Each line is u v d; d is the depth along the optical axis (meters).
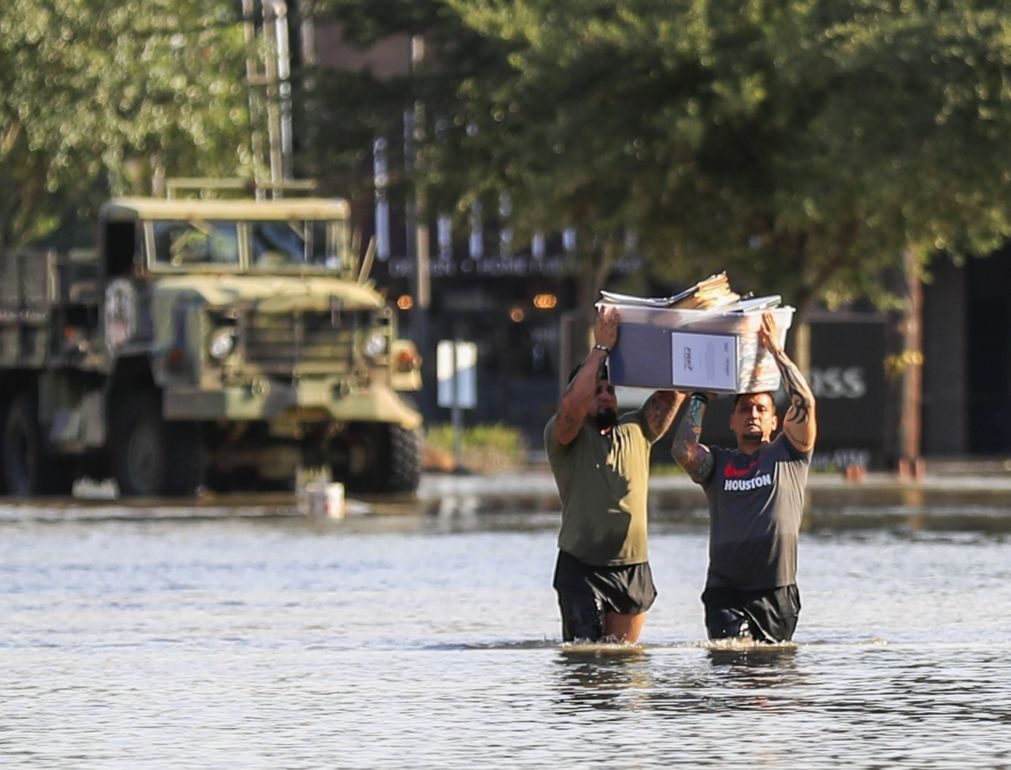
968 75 83.62
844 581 45.88
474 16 93.62
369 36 106.62
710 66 88.06
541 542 58.06
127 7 112.19
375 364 80.19
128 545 57.38
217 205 82.31
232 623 38.66
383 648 34.38
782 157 89.38
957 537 59.28
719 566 33.09
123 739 25.31
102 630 37.56
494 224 154.12
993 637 35.06
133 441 81.81
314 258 83.19
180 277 81.38
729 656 32.09
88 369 83.62
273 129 111.75
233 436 80.81
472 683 29.70
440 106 104.88
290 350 79.06
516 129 101.50
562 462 33.19
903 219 92.38
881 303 98.12
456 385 115.12
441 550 55.38
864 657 32.06
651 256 100.50
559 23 92.19
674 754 23.67
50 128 110.38
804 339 95.06
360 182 109.44
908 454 107.88
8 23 109.62
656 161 92.44
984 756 23.47
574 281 156.50
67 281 85.12
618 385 32.62
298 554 54.31
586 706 27.34
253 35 118.31
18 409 90.38
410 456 82.19
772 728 25.45
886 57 83.69
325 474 83.75
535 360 157.62
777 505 32.84
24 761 23.78
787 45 85.88
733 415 33.09
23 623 38.81
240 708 27.75
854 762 23.11
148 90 111.75
